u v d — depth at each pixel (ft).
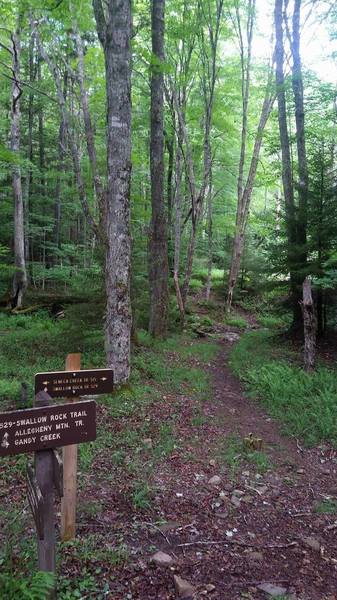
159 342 42.19
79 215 86.48
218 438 21.52
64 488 12.44
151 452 19.04
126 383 26.22
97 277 34.58
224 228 78.28
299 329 44.83
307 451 20.80
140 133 76.69
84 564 11.64
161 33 38.86
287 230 42.65
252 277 75.72
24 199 71.36
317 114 49.26
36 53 66.49
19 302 54.19
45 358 32.12
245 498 16.12
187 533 13.70
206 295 71.72
